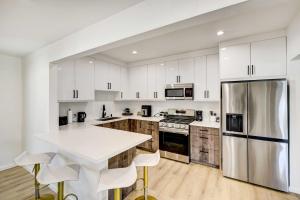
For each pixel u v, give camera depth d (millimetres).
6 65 3125
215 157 3047
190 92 3455
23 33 2104
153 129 3820
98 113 4102
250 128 2443
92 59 3459
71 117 3318
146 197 1922
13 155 3232
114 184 1339
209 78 3283
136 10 1491
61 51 2291
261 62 2455
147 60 4125
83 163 1858
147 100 4406
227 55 2725
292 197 2145
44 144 2578
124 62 4402
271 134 2295
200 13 1145
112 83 4004
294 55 1987
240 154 2537
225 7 1054
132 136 2115
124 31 1578
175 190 2338
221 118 2701
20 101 3322
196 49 3281
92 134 2234
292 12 1811
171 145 3465
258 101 2371
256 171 2414
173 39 2670
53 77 2574
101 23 1778
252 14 1837
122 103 4816
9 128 3184
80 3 1453
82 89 3225
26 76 3168
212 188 2383
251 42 2525
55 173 1575
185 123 3355
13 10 1556
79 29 2000
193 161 3295
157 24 1356
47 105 2555
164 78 3871
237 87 2531
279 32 2316
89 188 1797
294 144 2205
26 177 2799
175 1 1260
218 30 2303
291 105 2225
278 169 2264
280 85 2219
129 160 2248
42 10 1562
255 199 2121
